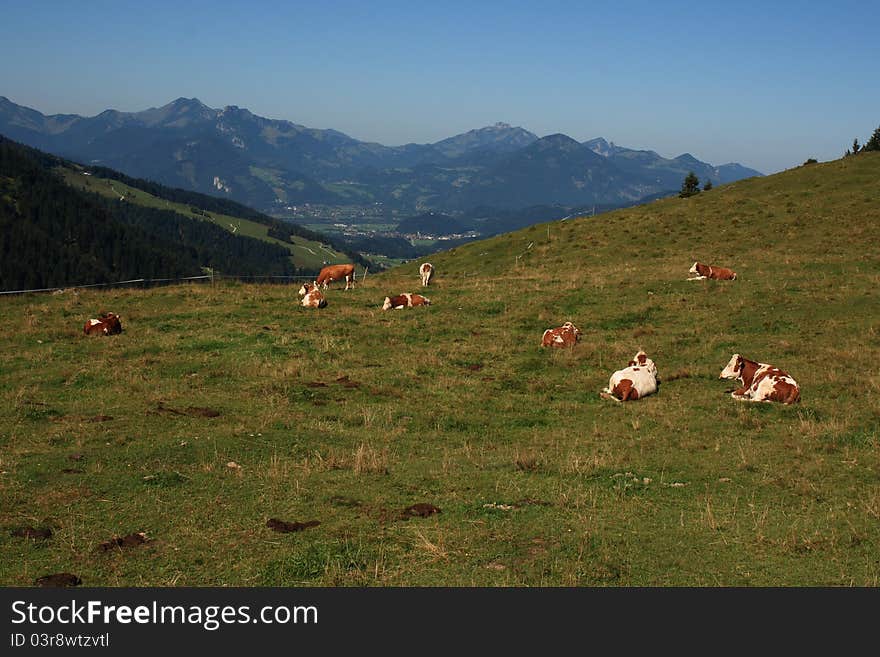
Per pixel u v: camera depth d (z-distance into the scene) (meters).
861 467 11.41
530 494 10.38
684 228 44.31
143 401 15.49
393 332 23.42
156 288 33.38
